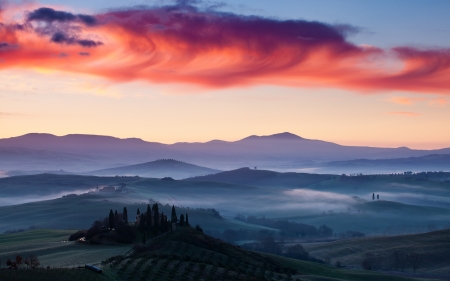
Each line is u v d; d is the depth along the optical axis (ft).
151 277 343.67
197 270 376.89
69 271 348.59
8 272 339.57
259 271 433.89
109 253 458.50
